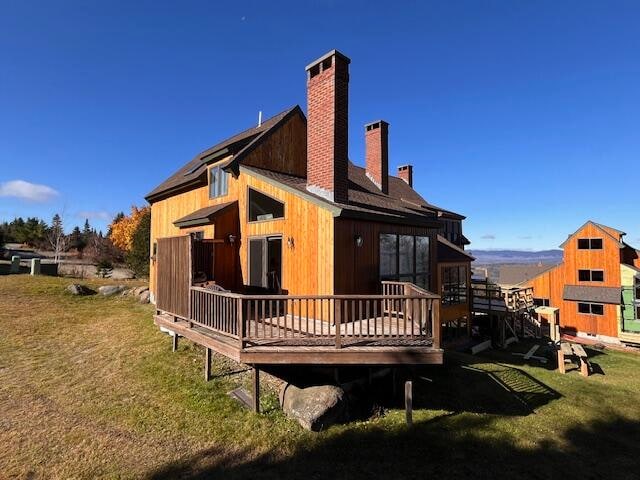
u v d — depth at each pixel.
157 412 7.01
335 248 8.49
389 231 10.49
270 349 6.54
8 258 34.69
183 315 9.00
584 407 9.08
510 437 6.95
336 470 5.50
